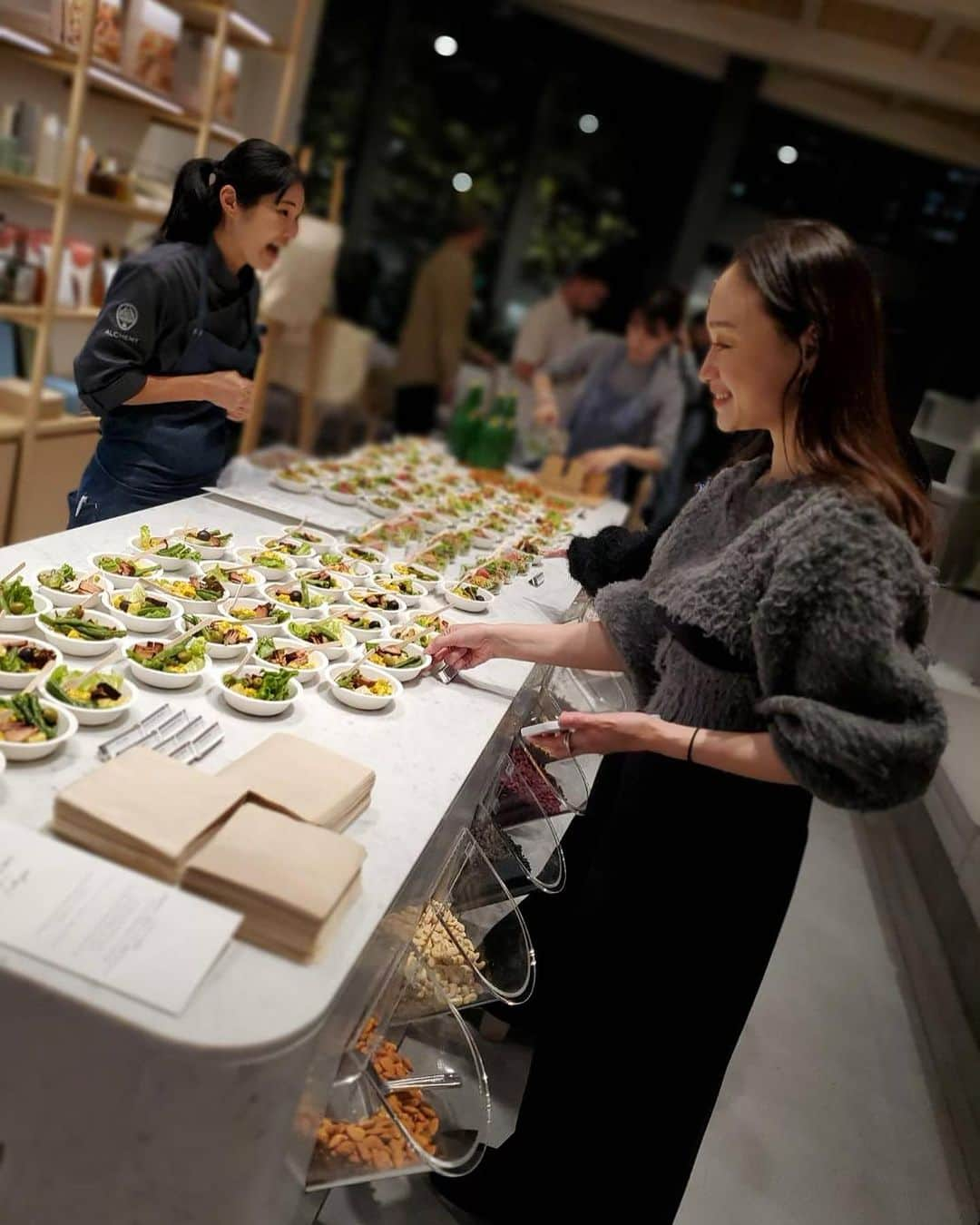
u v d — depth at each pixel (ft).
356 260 25.90
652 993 5.34
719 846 5.14
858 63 19.76
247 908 3.60
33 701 4.49
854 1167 7.80
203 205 8.08
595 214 25.73
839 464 4.41
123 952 3.36
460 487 12.86
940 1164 8.07
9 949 3.29
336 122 25.16
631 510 16.94
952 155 22.36
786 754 4.27
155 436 8.57
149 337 8.00
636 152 25.02
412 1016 5.08
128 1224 3.51
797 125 23.26
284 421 26.04
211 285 8.29
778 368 4.50
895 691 4.11
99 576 6.20
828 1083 8.69
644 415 15.81
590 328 21.07
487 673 6.76
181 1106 3.27
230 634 5.98
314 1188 4.21
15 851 3.62
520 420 20.65
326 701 5.77
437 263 21.49
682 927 5.25
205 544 7.45
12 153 12.41
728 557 4.67
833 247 4.33
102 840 3.79
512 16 24.41
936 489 8.19
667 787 5.22
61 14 11.83
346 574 8.03
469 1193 6.10
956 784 10.32
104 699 4.84
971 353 13.34
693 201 23.32
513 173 25.89
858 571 4.12
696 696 4.99
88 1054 3.28
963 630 11.73
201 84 15.62
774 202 23.85
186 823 3.85
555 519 12.23
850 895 12.23
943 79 19.21
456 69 25.17
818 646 4.20
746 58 22.04
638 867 5.29
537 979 7.54
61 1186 3.51
